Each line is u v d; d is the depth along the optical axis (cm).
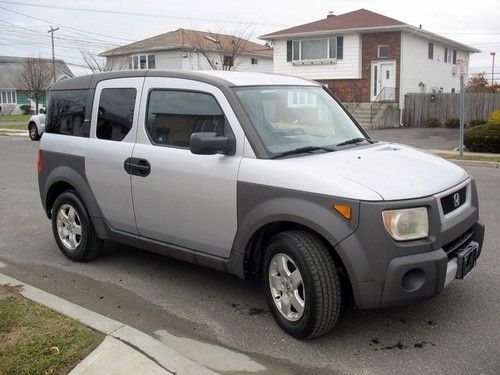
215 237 447
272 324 436
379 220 359
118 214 526
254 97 455
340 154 436
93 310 471
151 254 616
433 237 373
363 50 3084
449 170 436
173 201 469
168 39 4259
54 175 581
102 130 539
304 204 383
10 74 6838
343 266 388
